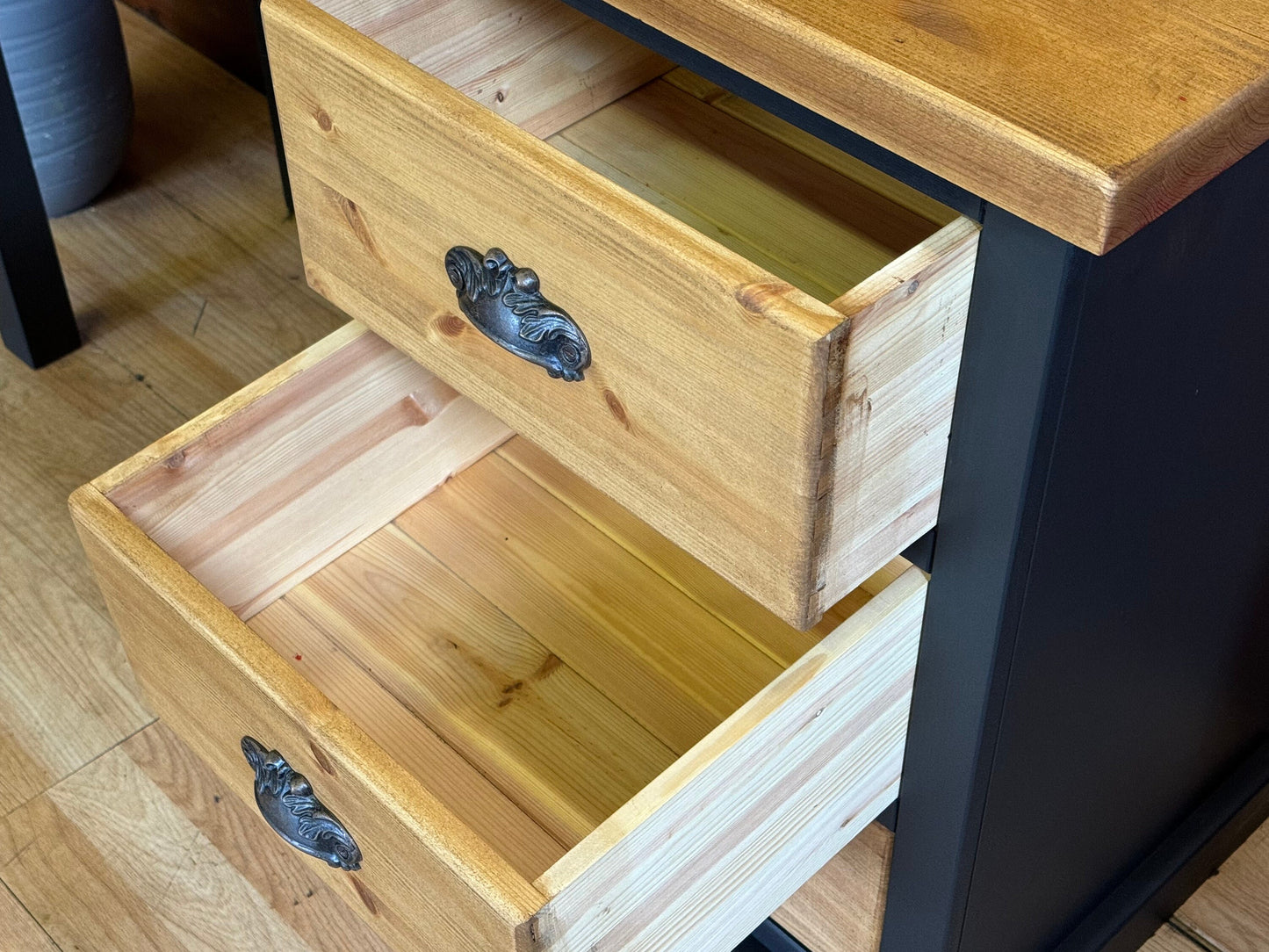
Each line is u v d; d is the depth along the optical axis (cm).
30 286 140
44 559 129
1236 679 98
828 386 57
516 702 91
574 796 87
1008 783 80
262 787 78
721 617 95
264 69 144
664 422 66
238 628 73
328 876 81
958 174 55
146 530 85
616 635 94
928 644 74
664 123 94
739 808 70
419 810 65
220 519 89
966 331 61
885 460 63
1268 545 88
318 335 149
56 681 121
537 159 63
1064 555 69
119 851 111
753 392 60
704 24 62
